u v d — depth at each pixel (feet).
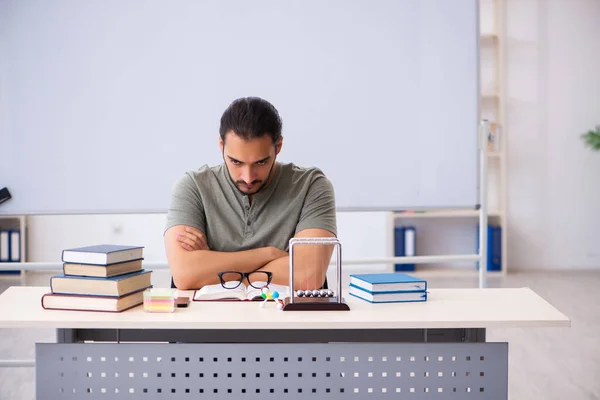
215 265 7.13
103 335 7.07
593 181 22.43
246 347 6.15
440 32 11.13
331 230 7.51
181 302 6.32
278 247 7.49
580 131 22.35
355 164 11.24
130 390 6.17
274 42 11.03
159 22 10.96
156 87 11.02
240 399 6.17
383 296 6.59
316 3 11.02
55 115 11.00
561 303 16.78
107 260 6.09
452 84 11.19
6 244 20.98
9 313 6.06
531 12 22.11
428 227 22.50
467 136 11.26
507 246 22.68
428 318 5.94
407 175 11.28
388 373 6.19
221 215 7.52
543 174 22.44
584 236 22.57
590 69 22.20
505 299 6.84
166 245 7.39
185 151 11.10
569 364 11.84
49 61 10.94
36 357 6.18
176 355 6.15
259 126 6.69
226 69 11.04
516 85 22.29
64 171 11.07
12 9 10.88
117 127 11.05
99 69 10.98
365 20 11.07
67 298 6.18
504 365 6.22
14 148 11.03
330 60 11.09
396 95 11.18
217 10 10.98
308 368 6.16
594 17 22.09
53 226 21.77
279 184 7.55
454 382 6.22
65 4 10.91
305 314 6.04
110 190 11.11
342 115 11.17
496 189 22.06
